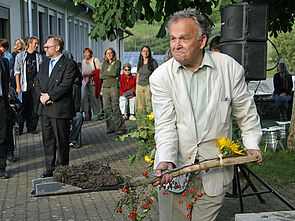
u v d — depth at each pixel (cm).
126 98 1373
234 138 445
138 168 770
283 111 1463
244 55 620
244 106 337
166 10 786
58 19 2109
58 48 716
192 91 327
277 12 782
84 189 642
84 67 1432
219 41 652
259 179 481
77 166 670
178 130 331
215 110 324
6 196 641
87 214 563
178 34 312
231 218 547
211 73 325
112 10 771
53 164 723
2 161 737
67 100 718
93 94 1445
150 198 367
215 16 825
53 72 712
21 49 1173
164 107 330
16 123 909
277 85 1455
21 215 562
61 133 718
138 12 770
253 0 781
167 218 347
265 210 578
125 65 1344
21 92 1126
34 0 1694
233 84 331
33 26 1719
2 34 1455
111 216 555
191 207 339
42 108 716
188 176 332
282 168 792
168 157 319
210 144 329
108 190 649
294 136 978
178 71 327
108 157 908
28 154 927
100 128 1298
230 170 336
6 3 1435
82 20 2581
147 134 467
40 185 635
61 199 620
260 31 624
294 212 279
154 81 334
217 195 329
